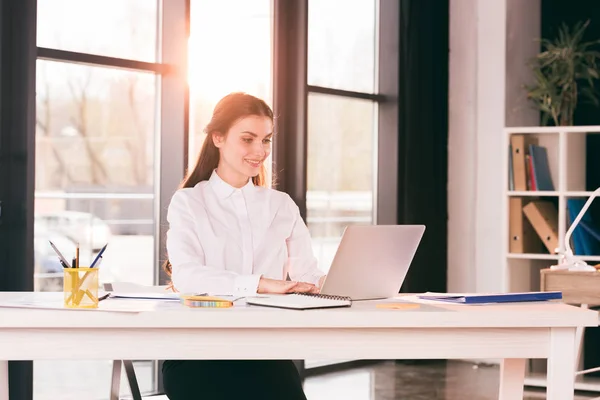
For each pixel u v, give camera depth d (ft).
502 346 7.70
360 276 8.43
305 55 18.13
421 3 21.08
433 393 17.07
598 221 20.76
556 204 20.93
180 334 7.33
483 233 20.99
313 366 19.29
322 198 19.51
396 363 20.54
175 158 15.80
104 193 15.20
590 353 19.03
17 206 13.48
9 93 13.41
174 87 15.80
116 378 10.07
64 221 14.65
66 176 14.65
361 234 8.16
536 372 18.43
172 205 9.57
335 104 19.79
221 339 7.37
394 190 20.79
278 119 17.92
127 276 15.62
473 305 8.09
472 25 21.17
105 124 15.16
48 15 14.23
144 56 15.69
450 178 21.61
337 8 19.77
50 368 15.35
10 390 13.46
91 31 14.84
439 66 21.44
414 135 20.98
